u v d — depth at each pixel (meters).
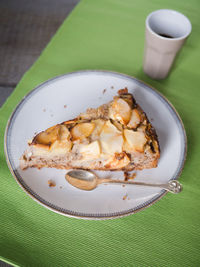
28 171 0.30
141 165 0.30
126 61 0.39
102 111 0.31
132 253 0.26
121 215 0.26
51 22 0.53
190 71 0.39
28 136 0.31
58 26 0.53
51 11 0.55
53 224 0.27
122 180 0.30
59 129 0.29
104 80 0.35
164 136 0.32
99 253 0.26
